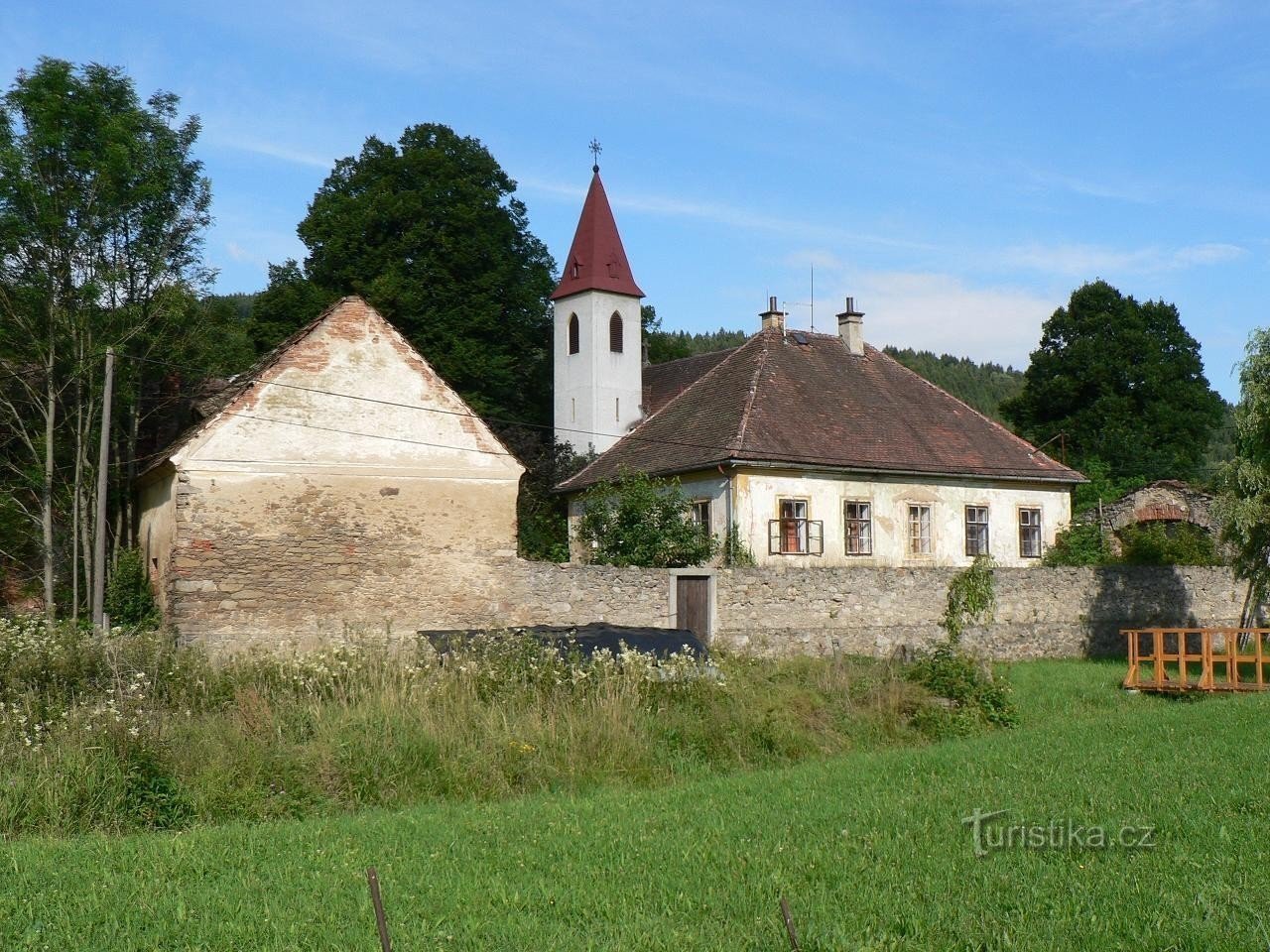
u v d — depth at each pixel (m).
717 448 33.69
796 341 40.34
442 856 9.91
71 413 32.75
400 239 43.38
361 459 24.88
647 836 10.52
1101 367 57.16
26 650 16.00
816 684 19.95
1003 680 21.50
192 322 34.72
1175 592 33.06
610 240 46.06
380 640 20.52
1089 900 7.87
